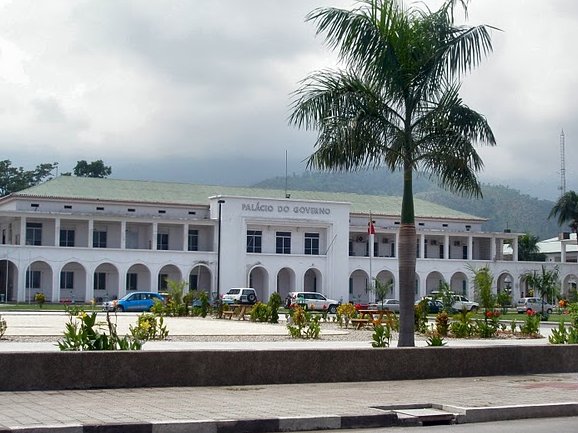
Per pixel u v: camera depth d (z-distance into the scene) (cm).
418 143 2178
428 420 1265
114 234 7506
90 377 1462
